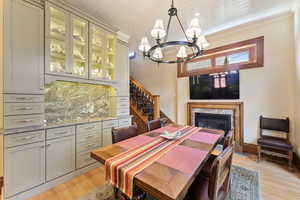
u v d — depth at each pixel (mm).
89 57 2635
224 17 2879
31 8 1919
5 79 1691
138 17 2844
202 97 3977
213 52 3758
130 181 994
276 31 2926
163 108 5223
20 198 1748
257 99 3152
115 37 3176
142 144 1632
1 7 1798
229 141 1408
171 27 3225
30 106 1896
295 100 2668
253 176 2262
